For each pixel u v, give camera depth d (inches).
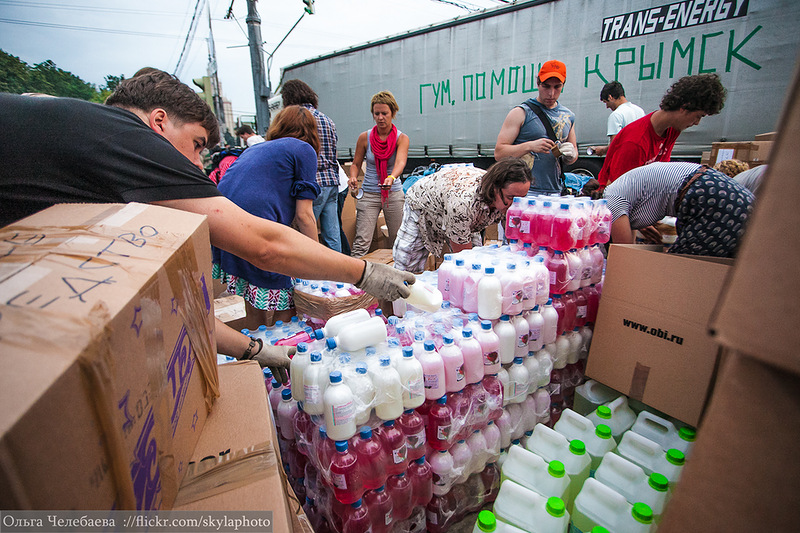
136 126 41.9
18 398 16.3
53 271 24.0
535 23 226.8
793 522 18.6
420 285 59.6
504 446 74.3
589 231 82.2
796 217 16.4
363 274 53.6
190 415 34.3
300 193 92.3
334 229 155.9
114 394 21.3
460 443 66.1
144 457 25.1
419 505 63.7
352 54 326.0
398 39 292.4
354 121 340.5
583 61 213.5
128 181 39.2
